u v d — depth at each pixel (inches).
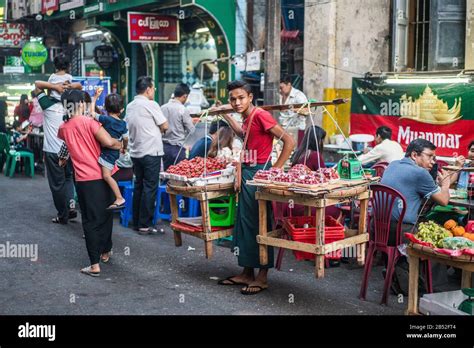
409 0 415.5
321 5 455.2
